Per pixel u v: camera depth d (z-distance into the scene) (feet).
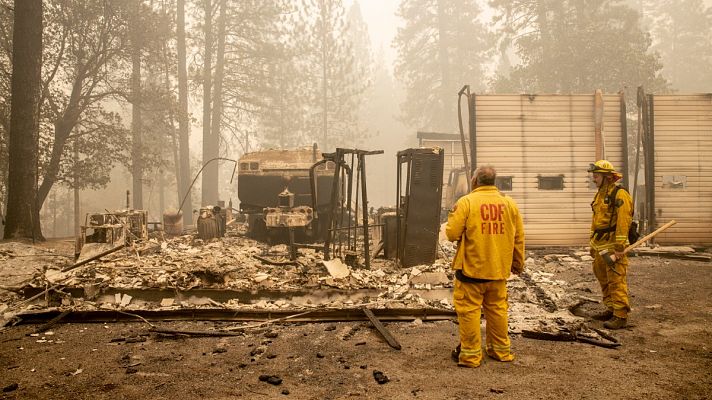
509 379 11.48
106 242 27.09
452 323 16.93
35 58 42.57
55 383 11.43
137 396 10.61
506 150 38.14
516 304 19.31
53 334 15.72
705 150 38.52
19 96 41.73
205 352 13.82
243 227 44.06
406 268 22.50
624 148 38.06
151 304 18.85
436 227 22.99
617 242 16.05
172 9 94.43
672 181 38.52
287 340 14.99
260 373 12.07
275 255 27.25
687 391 10.66
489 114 38.27
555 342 14.64
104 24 62.69
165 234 40.45
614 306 16.22
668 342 14.51
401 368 12.35
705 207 38.24
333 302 18.99
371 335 15.53
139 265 22.85
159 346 14.44
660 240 38.19
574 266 29.76
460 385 11.10
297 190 35.29
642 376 11.63
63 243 41.83
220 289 19.16
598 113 37.81
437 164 23.00
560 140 38.24
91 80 65.87
